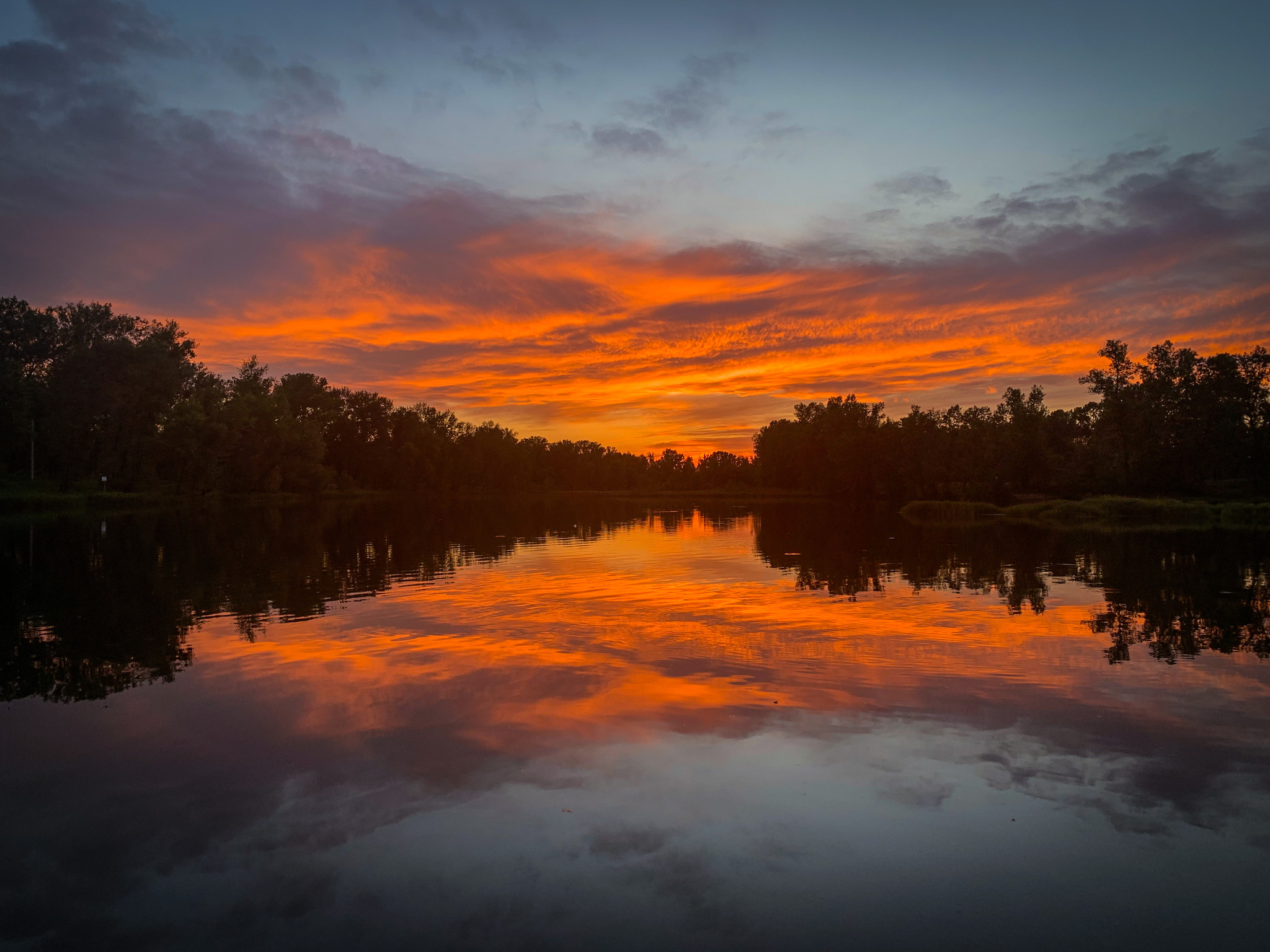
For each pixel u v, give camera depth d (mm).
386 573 23281
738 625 14445
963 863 5836
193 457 73250
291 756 8047
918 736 8367
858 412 111188
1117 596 18141
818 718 8992
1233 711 9188
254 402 86062
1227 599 17516
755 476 158500
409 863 5902
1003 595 18250
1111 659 11734
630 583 20766
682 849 6047
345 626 14766
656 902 5359
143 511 65375
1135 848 6035
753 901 5363
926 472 94688
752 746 8117
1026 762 7648
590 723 8883
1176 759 7734
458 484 153500
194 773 7641
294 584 20844
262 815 6723
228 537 38156
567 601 17609
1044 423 87688
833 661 11680
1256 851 5973
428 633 14023
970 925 5086
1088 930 5039
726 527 47875
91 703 9953
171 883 5699
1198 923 5109
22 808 6945
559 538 38000
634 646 12727
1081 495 80375
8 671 11625
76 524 48438
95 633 14438
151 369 71938
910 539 36938
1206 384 73875
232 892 5574
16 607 17375
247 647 13070
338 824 6543
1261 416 72750
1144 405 74000
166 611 16656
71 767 7832
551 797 6961
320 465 102812
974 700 9633
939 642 12922
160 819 6680
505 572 23344
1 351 77500
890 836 6223
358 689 10406
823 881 5605
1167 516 57812
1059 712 9188
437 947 4922
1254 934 4980
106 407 68938
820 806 6734
